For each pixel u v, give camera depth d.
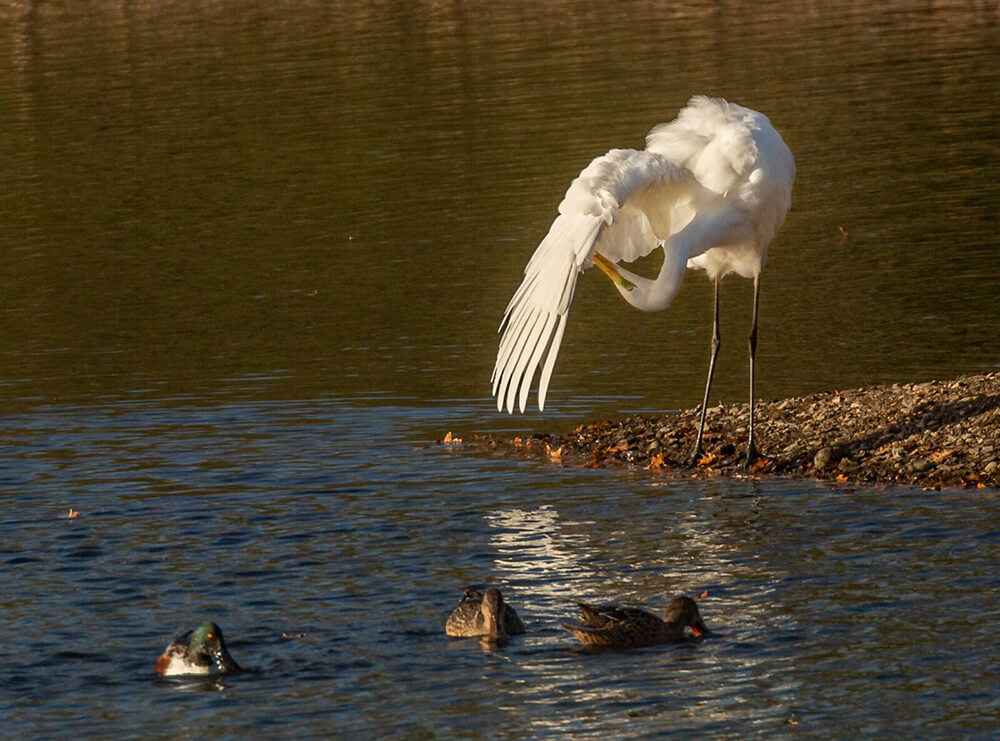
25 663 10.30
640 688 9.64
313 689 9.82
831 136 31.89
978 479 13.56
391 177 30.70
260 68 41.91
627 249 14.74
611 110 34.25
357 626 10.89
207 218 29.12
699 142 14.30
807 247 24.91
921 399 15.50
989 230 24.73
